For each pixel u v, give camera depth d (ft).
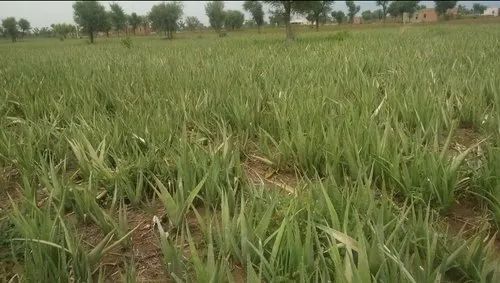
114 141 14.23
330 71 25.89
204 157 11.68
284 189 11.10
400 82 20.35
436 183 10.10
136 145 13.28
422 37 67.21
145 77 27.89
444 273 7.27
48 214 8.64
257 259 8.17
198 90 22.57
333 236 7.43
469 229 9.48
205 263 8.62
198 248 9.42
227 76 26.43
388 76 24.06
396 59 30.40
